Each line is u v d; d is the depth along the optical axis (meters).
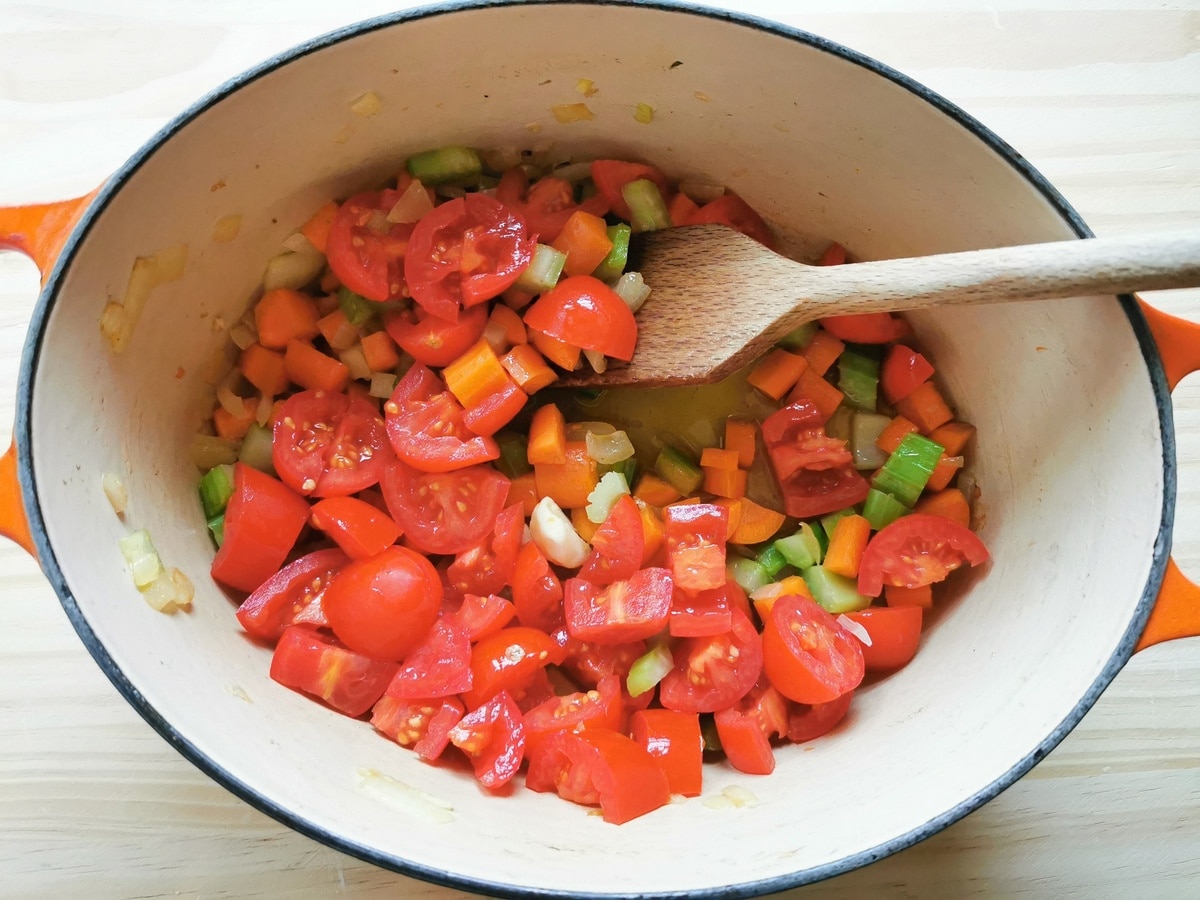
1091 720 0.29
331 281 0.30
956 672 0.27
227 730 0.22
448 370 0.28
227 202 0.26
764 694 0.28
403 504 0.28
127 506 0.25
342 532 0.27
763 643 0.28
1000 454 0.29
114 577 0.23
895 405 0.32
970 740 0.24
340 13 0.30
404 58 0.24
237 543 0.27
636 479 0.31
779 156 0.28
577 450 0.30
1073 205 0.31
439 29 0.23
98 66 0.29
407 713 0.27
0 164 0.29
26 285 0.29
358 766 0.25
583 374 0.29
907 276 0.24
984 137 0.23
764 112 0.26
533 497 0.30
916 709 0.27
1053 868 0.28
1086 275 0.21
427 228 0.28
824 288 0.25
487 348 0.28
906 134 0.25
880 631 0.28
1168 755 0.28
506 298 0.30
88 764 0.27
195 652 0.24
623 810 0.25
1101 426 0.24
